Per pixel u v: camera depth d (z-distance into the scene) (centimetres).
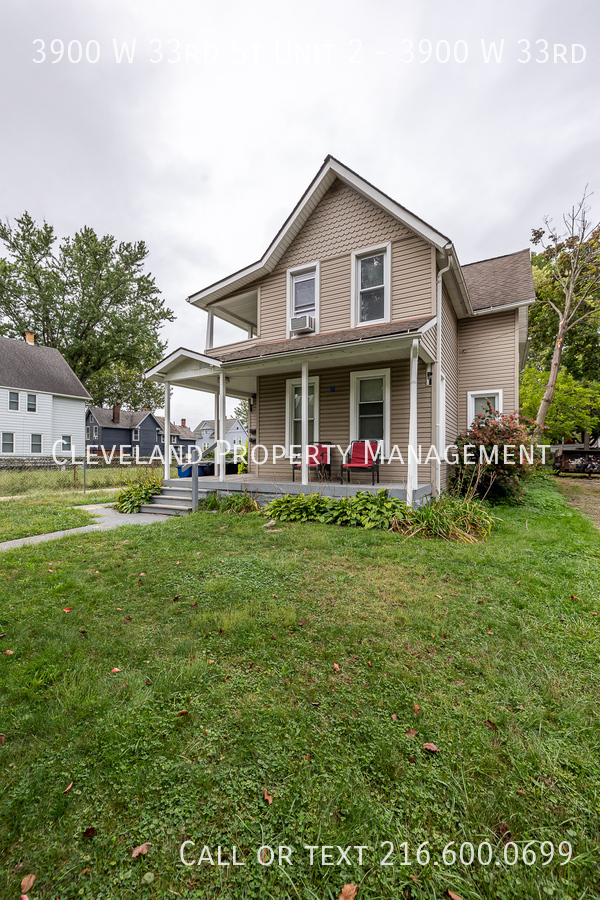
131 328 3034
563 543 554
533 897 131
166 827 150
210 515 782
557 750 188
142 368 3378
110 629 307
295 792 165
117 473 1666
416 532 594
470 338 1145
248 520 722
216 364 873
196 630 304
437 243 764
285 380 1012
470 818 155
